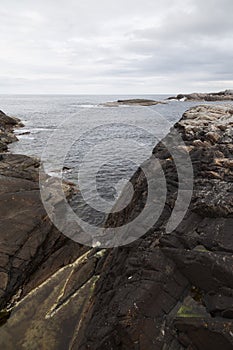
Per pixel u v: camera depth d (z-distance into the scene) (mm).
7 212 12406
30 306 8531
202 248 6922
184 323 5543
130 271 7180
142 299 6117
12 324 8016
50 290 9016
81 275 9250
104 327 6152
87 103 129000
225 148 11898
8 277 9648
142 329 5691
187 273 6445
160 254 6949
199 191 8867
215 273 6070
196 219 7953
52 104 131375
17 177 17672
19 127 50344
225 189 8727
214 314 5715
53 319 7840
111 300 6812
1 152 30859
